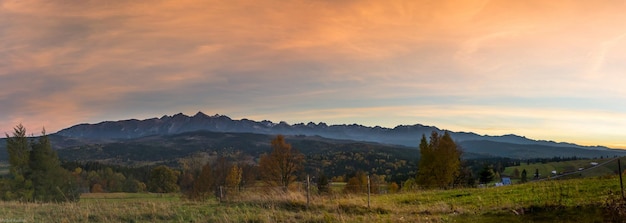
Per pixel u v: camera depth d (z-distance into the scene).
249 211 17.92
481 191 25.41
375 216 17.23
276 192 22.25
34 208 18.66
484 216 16.61
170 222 15.66
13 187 39.41
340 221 15.91
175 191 72.25
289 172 43.69
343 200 21.05
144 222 15.55
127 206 18.98
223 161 57.53
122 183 79.12
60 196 40.72
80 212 17.02
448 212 18.05
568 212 15.81
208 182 49.41
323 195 23.31
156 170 74.19
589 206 16.06
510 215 16.39
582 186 21.97
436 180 44.28
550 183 25.61
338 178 97.62
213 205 19.62
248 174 56.03
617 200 15.03
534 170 95.25
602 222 14.08
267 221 15.52
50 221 15.30
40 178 40.84
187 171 75.75
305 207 19.14
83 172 83.25
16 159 40.56
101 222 15.52
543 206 16.95
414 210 18.67
